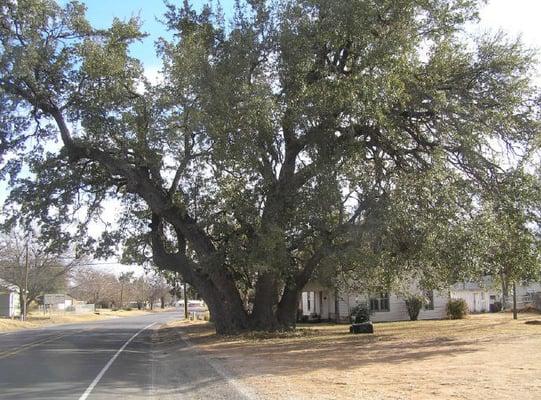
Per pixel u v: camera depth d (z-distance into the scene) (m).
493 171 20.47
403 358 15.16
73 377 14.02
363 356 16.12
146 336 33.44
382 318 41.03
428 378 11.41
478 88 21.67
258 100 19.17
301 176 21.61
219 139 20.25
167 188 26.95
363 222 20.64
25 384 12.78
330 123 20.56
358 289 31.64
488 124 20.75
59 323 56.97
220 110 19.39
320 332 27.39
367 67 19.77
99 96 25.30
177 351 21.94
